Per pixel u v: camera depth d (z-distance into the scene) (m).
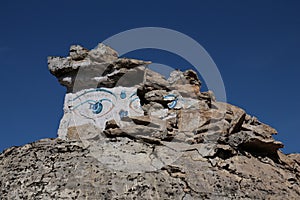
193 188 16.11
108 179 15.88
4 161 17.31
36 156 17.20
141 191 15.53
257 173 17.94
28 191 15.63
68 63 20.55
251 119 20.72
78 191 15.40
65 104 20.28
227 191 16.39
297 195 17.56
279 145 19.27
